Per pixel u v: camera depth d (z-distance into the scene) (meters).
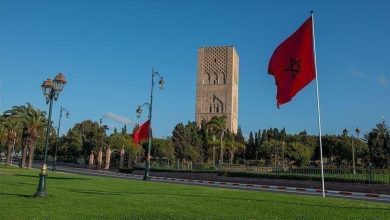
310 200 18.50
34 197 18.31
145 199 18.30
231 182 41.59
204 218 13.13
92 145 96.31
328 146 118.06
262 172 43.03
